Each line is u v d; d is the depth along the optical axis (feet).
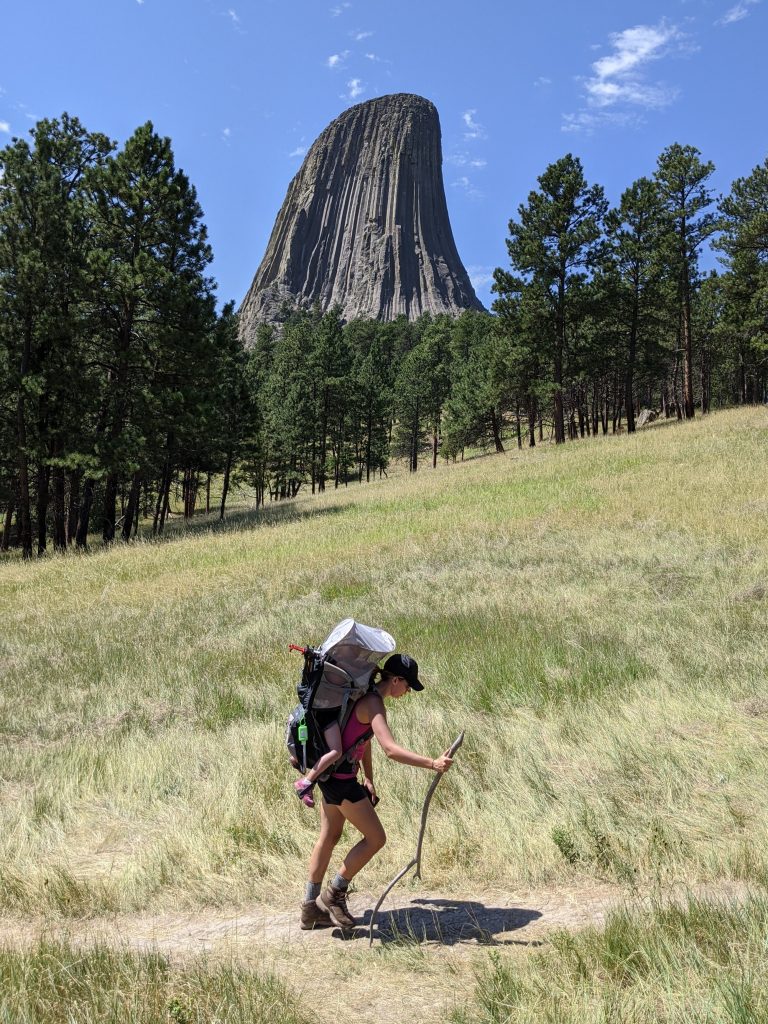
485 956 12.09
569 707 23.79
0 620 52.65
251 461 202.90
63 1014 10.84
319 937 13.48
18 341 94.27
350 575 53.16
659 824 15.60
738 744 19.31
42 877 16.22
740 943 11.00
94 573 68.74
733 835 15.11
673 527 55.31
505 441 272.31
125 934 14.30
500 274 142.92
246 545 75.15
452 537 62.49
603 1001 9.95
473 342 336.08
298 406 220.43
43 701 32.48
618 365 153.58
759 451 84.02
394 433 306.35
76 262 92.32
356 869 13.46
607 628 33.04
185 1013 10.18
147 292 95.91
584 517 63.52
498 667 29.04
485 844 15.92
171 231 100.94
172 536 96.53
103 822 19.60
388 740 12.53
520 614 37.24
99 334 99.55
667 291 148.97
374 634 13.00
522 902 13.97
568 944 11.52
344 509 99.60
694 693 23.71
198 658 37.01
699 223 142.82
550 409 190.29
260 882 15.67
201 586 57.11
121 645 41.60
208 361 101.45
